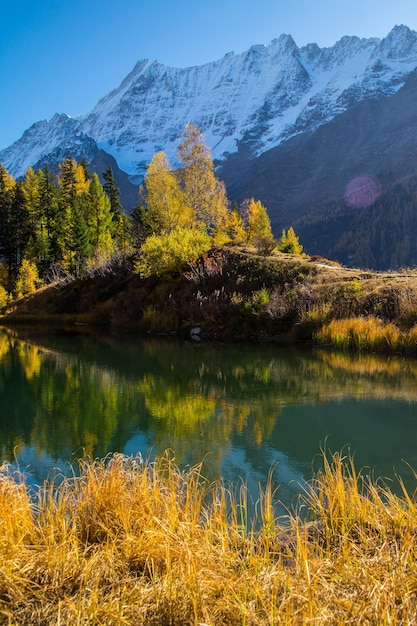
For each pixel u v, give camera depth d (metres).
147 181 44.28
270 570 3.52
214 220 45.25
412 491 6.06
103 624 2.88
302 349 18.92
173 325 27.50
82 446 8.52
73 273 48.03
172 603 3.05
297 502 5.85
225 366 16.30
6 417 10.51
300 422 9.46
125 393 12.69
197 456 7.69
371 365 15.08
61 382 14.32
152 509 4.36
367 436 8.48
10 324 38.06
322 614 2.87
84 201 58.22
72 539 3.86
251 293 25.98
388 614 2.76
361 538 4.07
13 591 3.17
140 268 34.97
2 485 4.68
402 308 18.50
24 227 56.97
